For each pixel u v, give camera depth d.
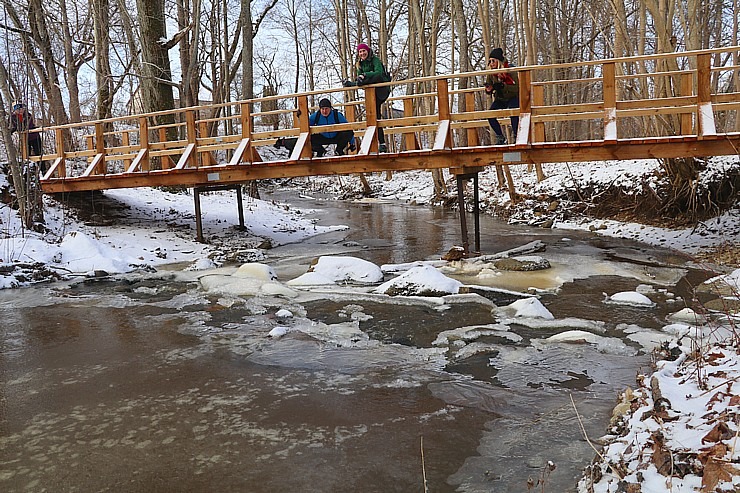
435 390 4.86
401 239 13.84
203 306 7.81
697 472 2.82
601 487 3.02
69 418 4.50
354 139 12.54
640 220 13.97
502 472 3.53
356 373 5.29
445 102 10.18
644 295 7.68
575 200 16.50
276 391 4.92
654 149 9.30
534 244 11.70
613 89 9.31
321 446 3.95
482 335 6.26
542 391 4.76
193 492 3.44
